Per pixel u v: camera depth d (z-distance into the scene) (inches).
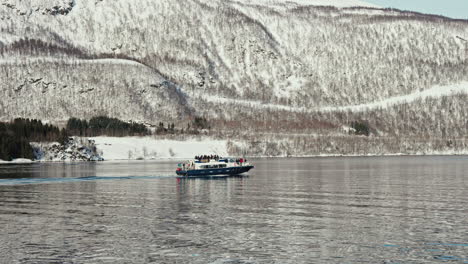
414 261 1702.8
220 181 4315.9
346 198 3090.6
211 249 1855.3
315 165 7121.1
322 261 1712.6
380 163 7760.8
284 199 3048.7
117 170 5935.0
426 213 2511.1
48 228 2190.0
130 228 2182.6
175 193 3383.4
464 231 2090.3
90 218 2416.3
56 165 7298.2
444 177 4724.4
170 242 1948.8
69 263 1712.6
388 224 2234.3
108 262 1721.2
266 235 2043.6
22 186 3875.5
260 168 6338.6
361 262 1697.8
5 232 2116.1
